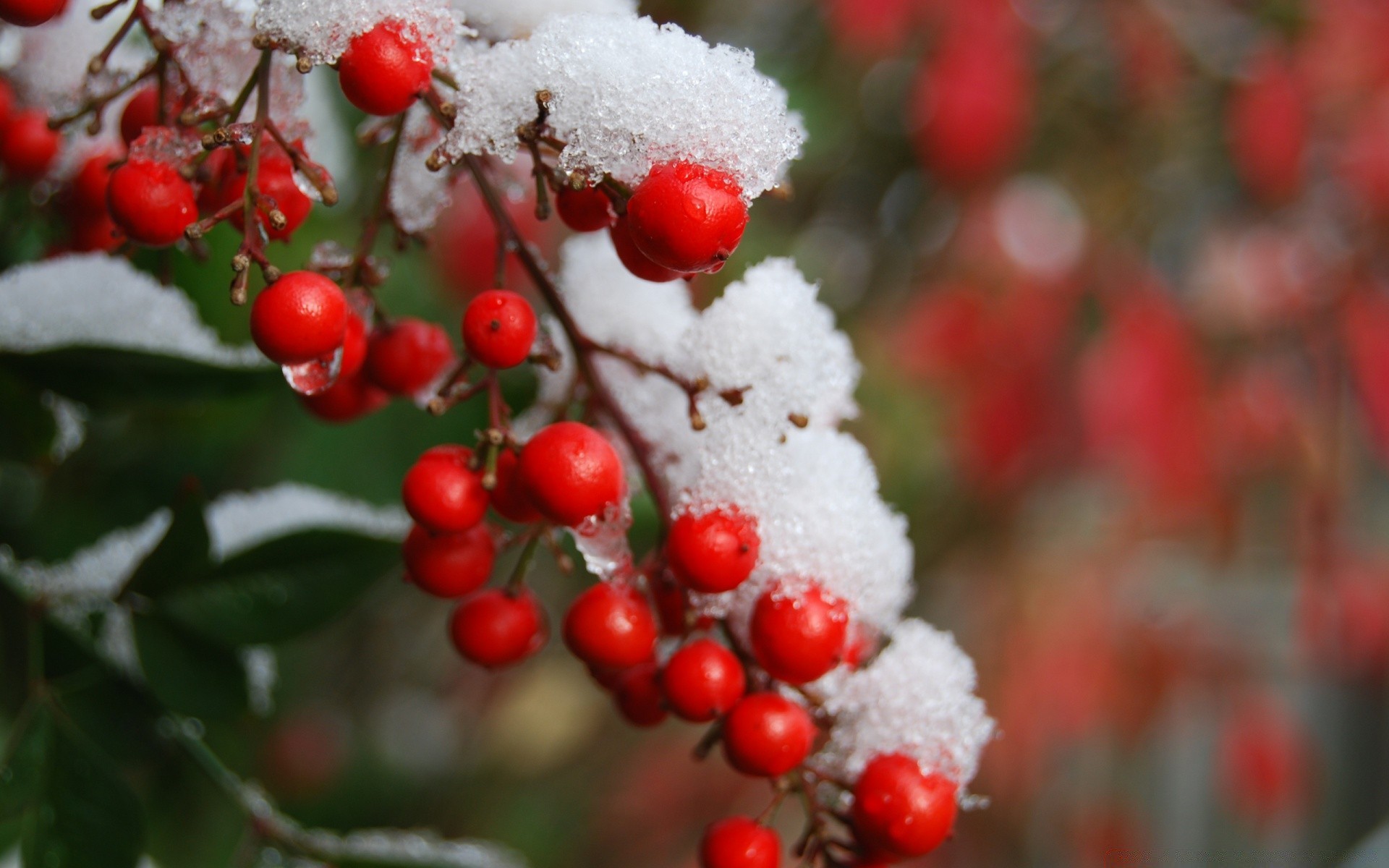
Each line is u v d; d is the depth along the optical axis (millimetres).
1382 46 490
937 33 483
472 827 470
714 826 249
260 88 240
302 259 304
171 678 264
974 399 478
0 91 262
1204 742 684
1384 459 522
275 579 264
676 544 243
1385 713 747
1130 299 500
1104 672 505
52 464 270
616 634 245
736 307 251
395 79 235
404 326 257
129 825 260
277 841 276
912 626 255
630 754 520
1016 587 504
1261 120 482
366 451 294
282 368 247
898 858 246
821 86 483
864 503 253
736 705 246
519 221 391
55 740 261
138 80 249
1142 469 476
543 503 239
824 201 536
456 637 253
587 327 260
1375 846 693
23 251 277
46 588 270
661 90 234
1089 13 512
